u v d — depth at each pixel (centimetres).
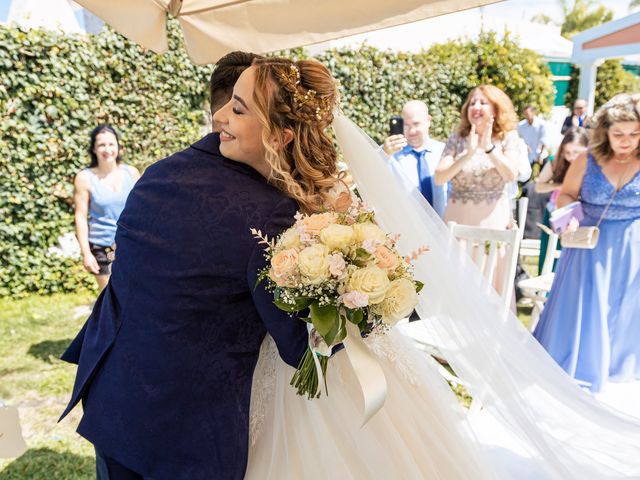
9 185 503
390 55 682
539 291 387
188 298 134
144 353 138
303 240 127
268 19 214
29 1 540
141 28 216
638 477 182
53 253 532
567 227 308
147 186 143
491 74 809
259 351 151
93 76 518
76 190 378
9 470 257
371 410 135
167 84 556
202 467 136
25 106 497
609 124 295
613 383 324
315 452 151
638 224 304
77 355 173
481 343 180
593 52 753
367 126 686
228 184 138
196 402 137
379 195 174
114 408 141
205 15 219
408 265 141
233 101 141
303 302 126
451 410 176
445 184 393
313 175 146
